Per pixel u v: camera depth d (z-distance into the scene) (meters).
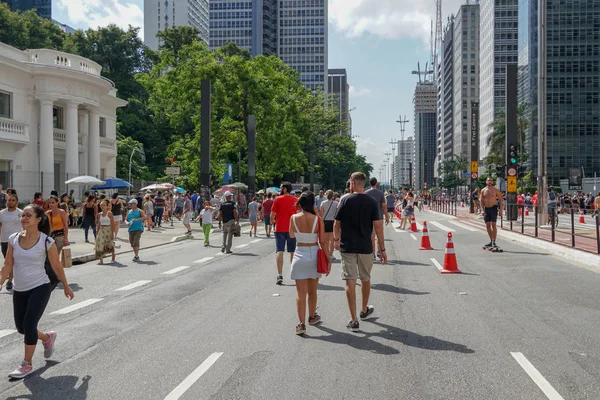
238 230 18.09
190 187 56.03
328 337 6.98
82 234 24.83
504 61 131.25
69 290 6.22
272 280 12.02
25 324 5.77
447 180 133.00
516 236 21.69
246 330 7.42
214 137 43.06
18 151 32.16
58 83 33.53
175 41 73.12
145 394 5.05
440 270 13.09
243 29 190.62
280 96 45.34
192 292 10.56
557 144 108.69
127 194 42.34
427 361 5.94
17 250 5.89
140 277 12.66
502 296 9.76
